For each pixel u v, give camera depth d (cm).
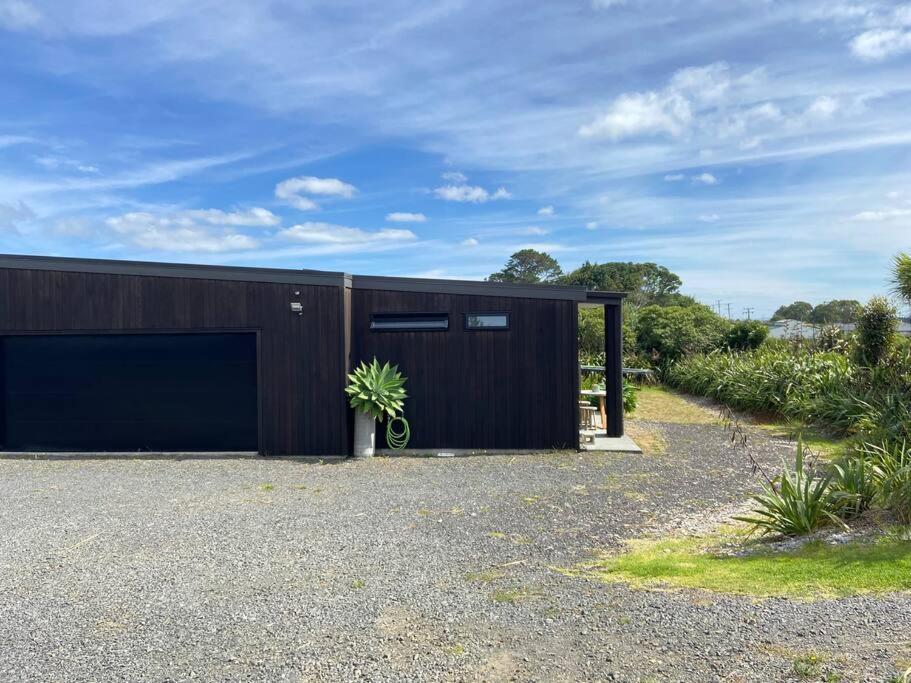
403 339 974
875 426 897
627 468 826
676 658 280
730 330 1964
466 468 839
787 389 1234
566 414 949
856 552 415
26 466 883
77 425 986
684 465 842
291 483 758
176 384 977
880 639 278
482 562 460
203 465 879
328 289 945
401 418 955
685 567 422
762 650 279
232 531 550
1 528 568
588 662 284
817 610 320
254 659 303
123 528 563
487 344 960
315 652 308
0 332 982
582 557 471
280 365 952
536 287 952
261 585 411
